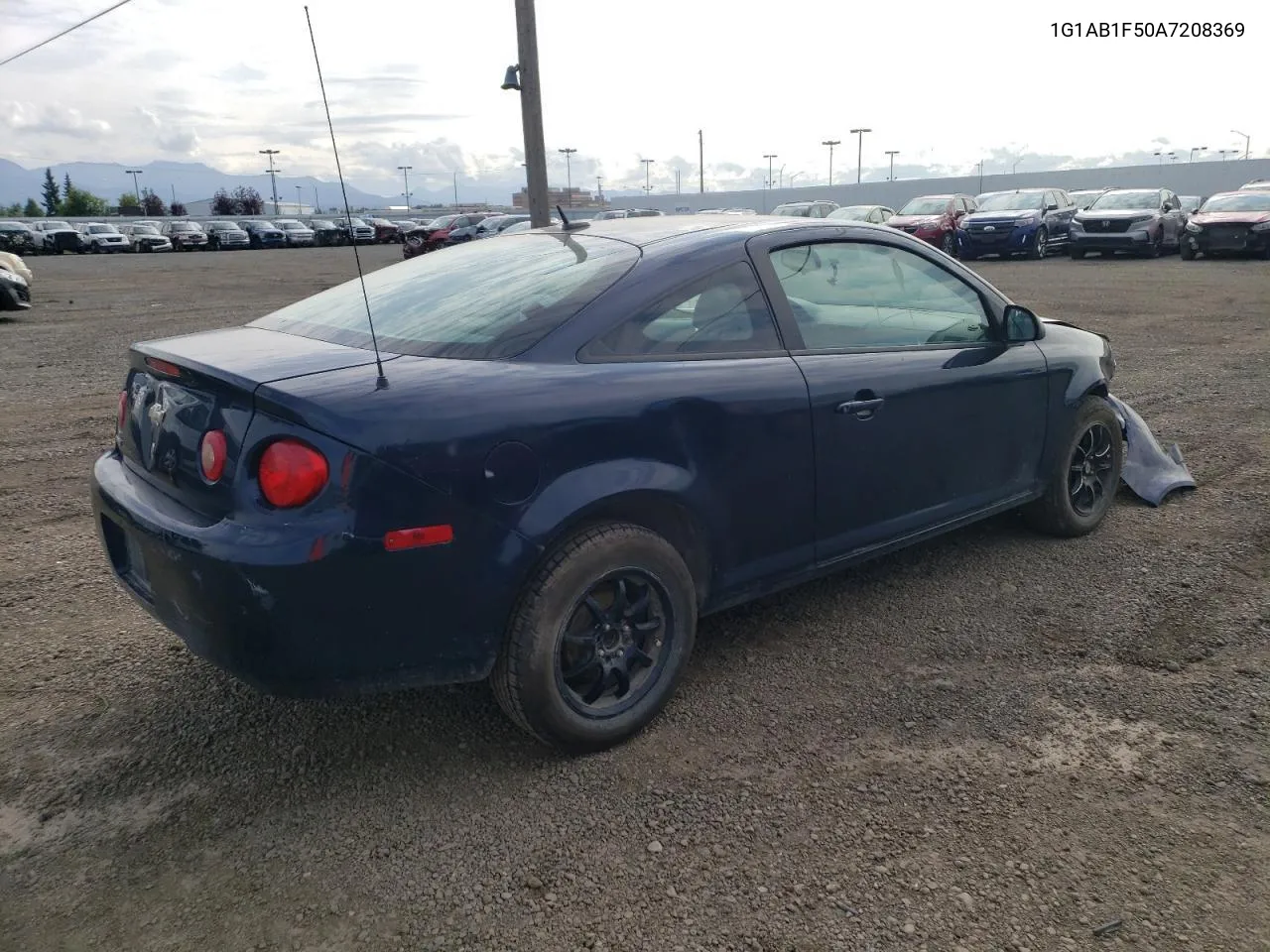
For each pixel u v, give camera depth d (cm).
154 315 1572
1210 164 6656
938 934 225
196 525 260
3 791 284
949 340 402
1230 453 609
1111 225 2306
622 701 304
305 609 247
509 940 227
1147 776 283
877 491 366
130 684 346
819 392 338
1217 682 335
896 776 285
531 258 348
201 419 272
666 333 311
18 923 234
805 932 227
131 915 236
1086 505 476
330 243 5122
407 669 266
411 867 251
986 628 379
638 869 249
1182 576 423
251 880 248
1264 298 1428
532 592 277
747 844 257
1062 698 327
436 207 10844
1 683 346
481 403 265
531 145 1427
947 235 2595
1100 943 221
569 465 278
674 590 306
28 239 4419
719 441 312
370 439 249
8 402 838
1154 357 959
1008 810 269
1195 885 239
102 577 445
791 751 299
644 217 399
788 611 398
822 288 360
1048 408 437
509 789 283
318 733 315
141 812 275
